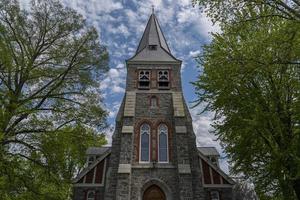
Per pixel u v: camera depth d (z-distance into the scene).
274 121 14.72
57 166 17.12
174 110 26.16
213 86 17.42
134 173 23.36
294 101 14.91
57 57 18.61
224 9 12.25
